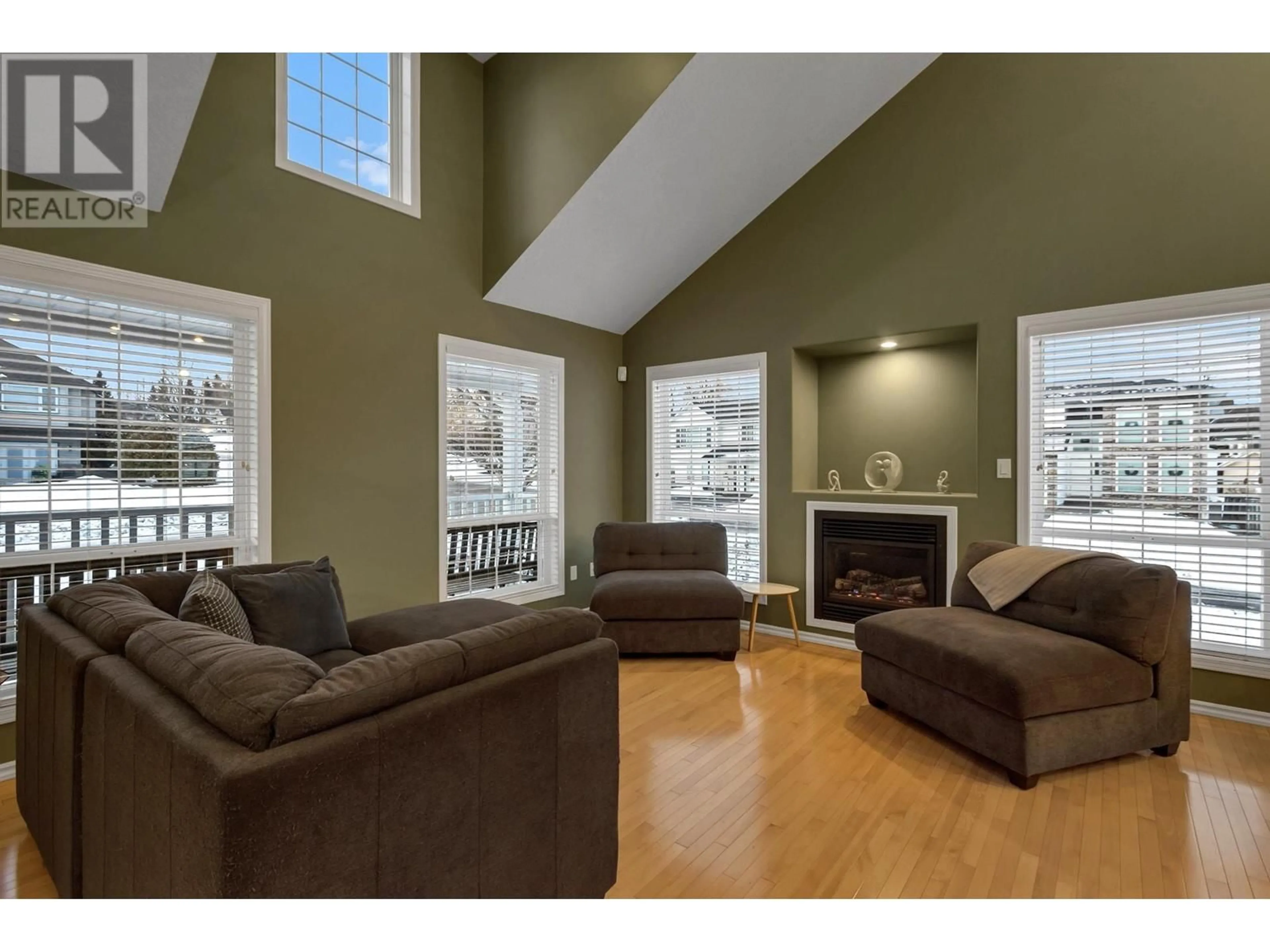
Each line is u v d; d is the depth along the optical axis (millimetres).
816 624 4547
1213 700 3203
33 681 1933
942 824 2221
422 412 4027
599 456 5332
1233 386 3148
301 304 3428
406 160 4004
